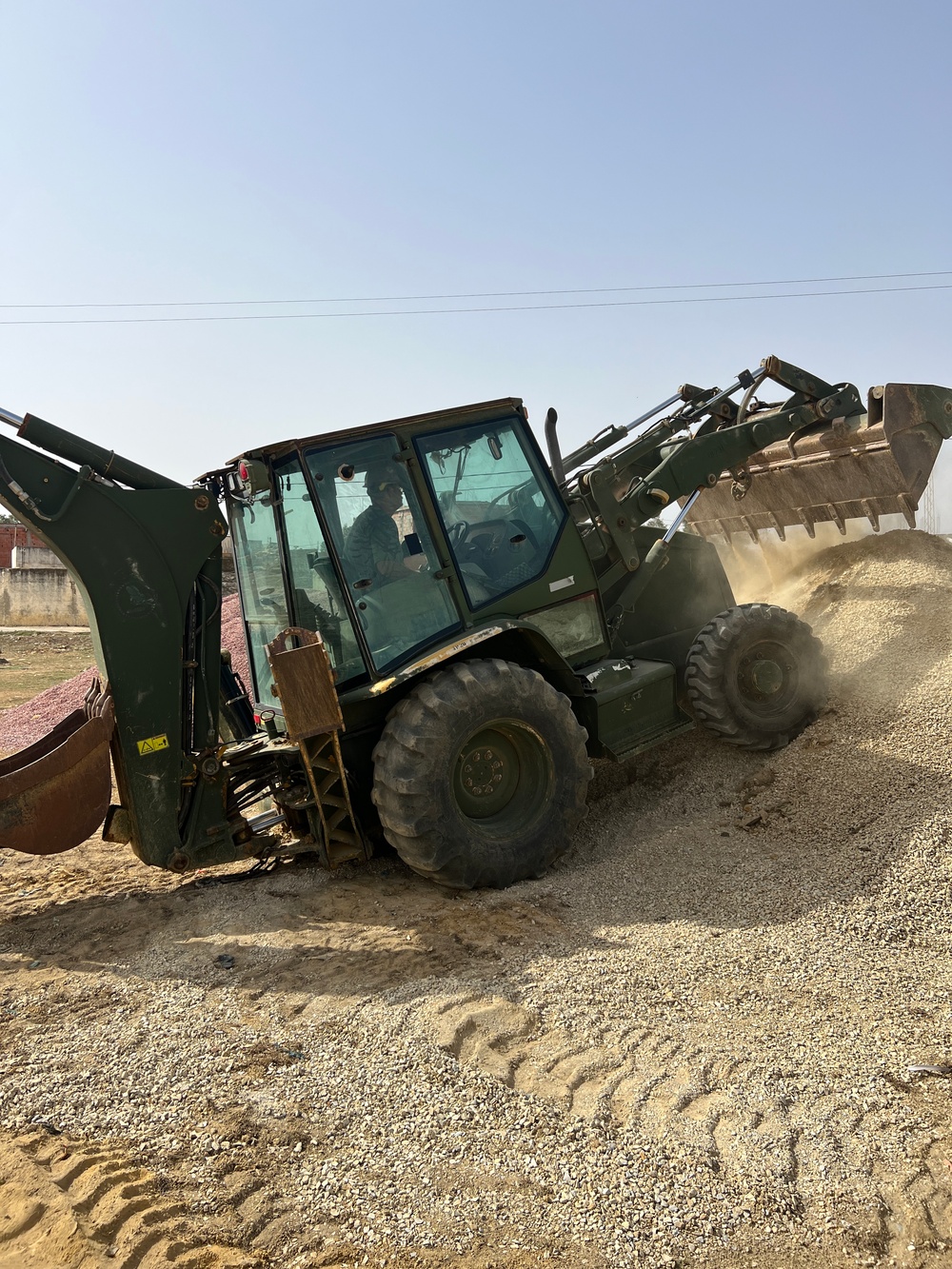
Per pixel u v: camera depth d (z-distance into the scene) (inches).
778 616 246.4
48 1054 126.4
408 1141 107.6
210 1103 114.4
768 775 226.2
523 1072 121.6
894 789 202.7
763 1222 97.1
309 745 184.5
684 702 263.7
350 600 192.4
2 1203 96.0
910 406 264.2
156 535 188.2
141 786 187.6
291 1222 95.4
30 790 174.2
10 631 1058.7
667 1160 105.1
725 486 327.9
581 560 224.8
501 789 199.2
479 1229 95.0
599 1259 91.9
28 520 179.6
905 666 248.2
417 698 184.4
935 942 160.1
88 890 205.9
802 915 167.9
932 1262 93.3
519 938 161.2
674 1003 138.0
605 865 198.5
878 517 289.0
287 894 188.1
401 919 171.8
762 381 271.3
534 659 216.4
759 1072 121.2
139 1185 99.3
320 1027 131.9
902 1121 112.3
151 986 147.8
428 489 202.8
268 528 210.8
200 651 194.2
